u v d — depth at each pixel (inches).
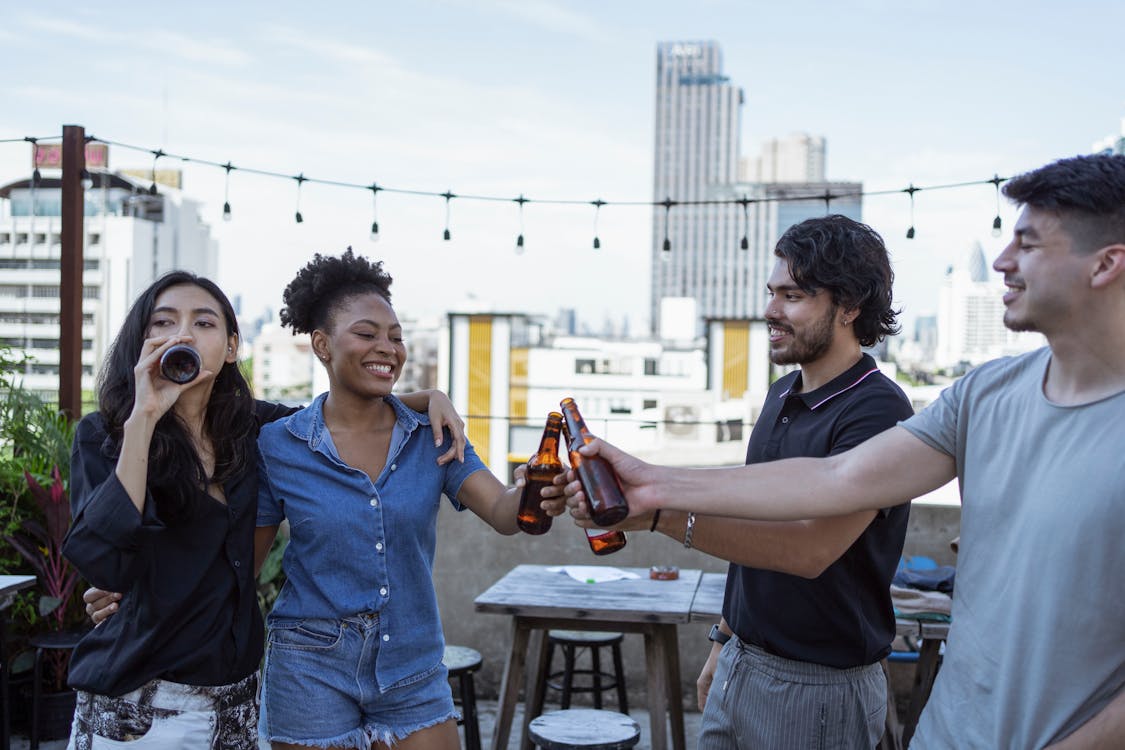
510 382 1508.4
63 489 152.9
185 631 71.4
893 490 60.4
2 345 167.0
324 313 82.2
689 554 171.9
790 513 61.5
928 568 141.9
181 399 73.9
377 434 83.0
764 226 6496.1
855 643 76.7
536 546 176.4
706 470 64.6
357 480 79.5
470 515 177.3
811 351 78.1
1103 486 49.8
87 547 67.6
